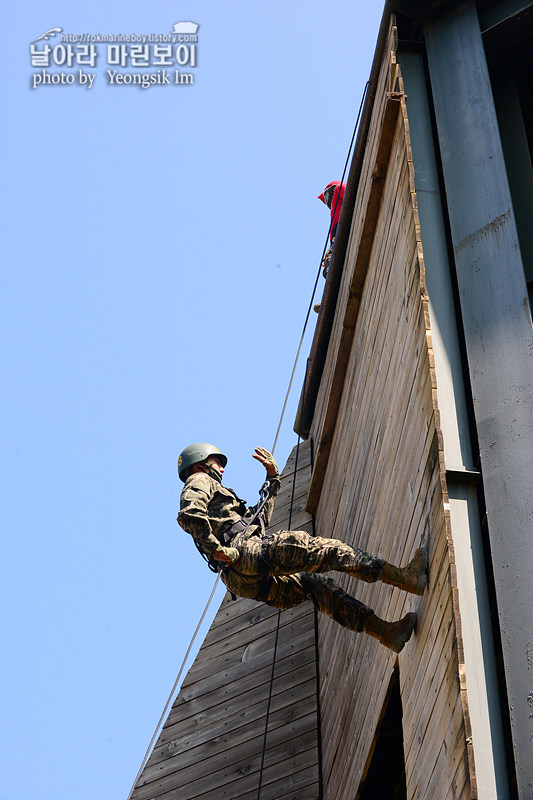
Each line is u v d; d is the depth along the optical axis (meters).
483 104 11.24
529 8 11.63
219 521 10.68
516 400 9.35
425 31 12.20
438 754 8.63
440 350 10.05
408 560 10.23
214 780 16.27
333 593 10.35
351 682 13.48
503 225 10.38
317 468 17.14
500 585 8.53
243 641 18.16
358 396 13.99
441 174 11.69
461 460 9.44
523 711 7.91
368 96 13.36
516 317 9.80
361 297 14.16
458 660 8.29
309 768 15.27
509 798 7.78
